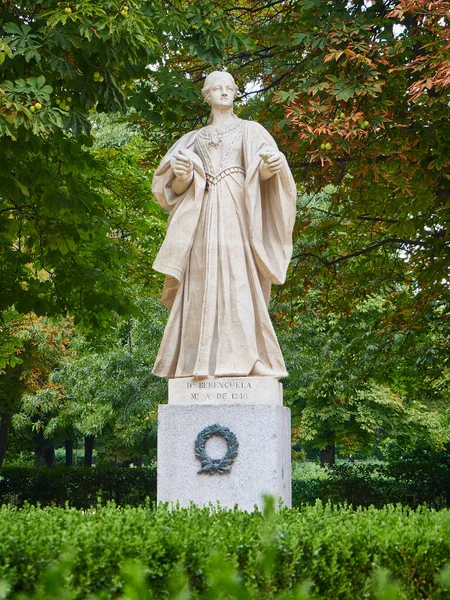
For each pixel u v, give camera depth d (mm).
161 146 14484
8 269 13812
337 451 40250
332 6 12047
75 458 48062
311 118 11461
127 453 32094
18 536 4910
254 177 8219
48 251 13133
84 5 9164
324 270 16422
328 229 16125
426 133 11906
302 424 26641
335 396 22344
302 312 17688
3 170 10477
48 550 4793
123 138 22578
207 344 7953
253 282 8172
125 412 22656
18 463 39750
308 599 2459
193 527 5402
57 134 11141
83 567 4730
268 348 8078
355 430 26641
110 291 14102
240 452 7566
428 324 17453
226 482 7531
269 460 7500
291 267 17031
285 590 4824
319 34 11766
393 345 17516
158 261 8266
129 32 9469
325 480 18141
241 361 7906
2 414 26438
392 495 17328
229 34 11414
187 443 7699
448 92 11484
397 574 5180
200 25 11117
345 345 19625
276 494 7430
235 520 5695
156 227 16656
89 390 23922
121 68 10719
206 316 8023
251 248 8211
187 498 7594
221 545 4957
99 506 6137
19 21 10156
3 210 12875
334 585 5004
